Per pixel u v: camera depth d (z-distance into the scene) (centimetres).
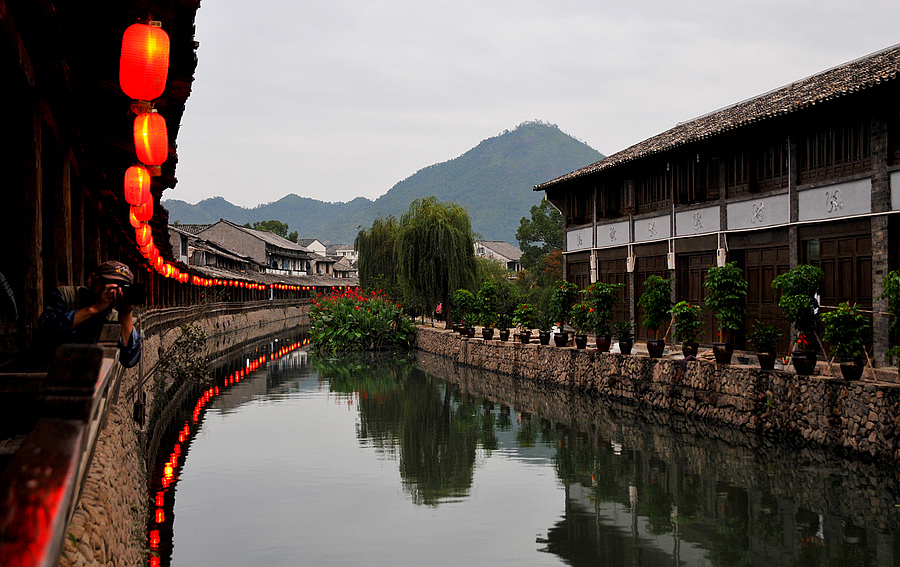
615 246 2350
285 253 8481
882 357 1305
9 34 420
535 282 5312
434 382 2320
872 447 1034
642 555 803
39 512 174
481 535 877
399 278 3384
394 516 948
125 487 582
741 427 1323
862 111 1361
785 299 1267
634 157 2062
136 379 1157
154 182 1138
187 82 729
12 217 569
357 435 1489
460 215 3334
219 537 860
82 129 766
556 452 1317
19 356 528
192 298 4075
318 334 3425
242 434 1486
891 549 786
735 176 1773
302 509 981
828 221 1455
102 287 470
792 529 862
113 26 606
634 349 2034
